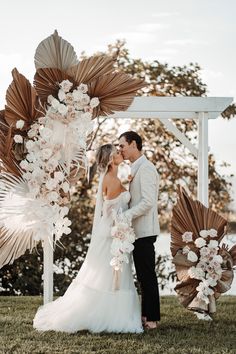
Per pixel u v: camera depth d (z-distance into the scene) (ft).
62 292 32.78
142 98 24.95
